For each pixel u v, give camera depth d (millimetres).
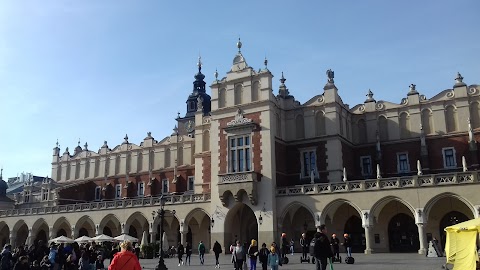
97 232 58688
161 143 66812
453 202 43469
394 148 51094
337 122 49844
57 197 65438
